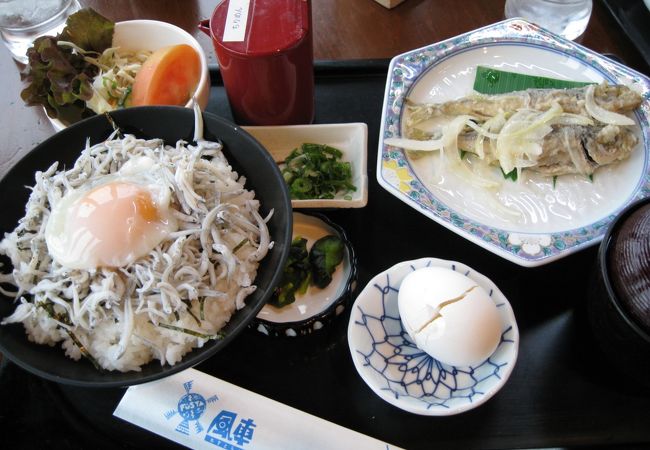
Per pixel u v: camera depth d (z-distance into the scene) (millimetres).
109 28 383
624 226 261
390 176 345
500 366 273
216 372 299
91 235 266
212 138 310
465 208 353
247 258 281
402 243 344
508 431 276
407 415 283
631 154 361
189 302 269
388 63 429
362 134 363
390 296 305
